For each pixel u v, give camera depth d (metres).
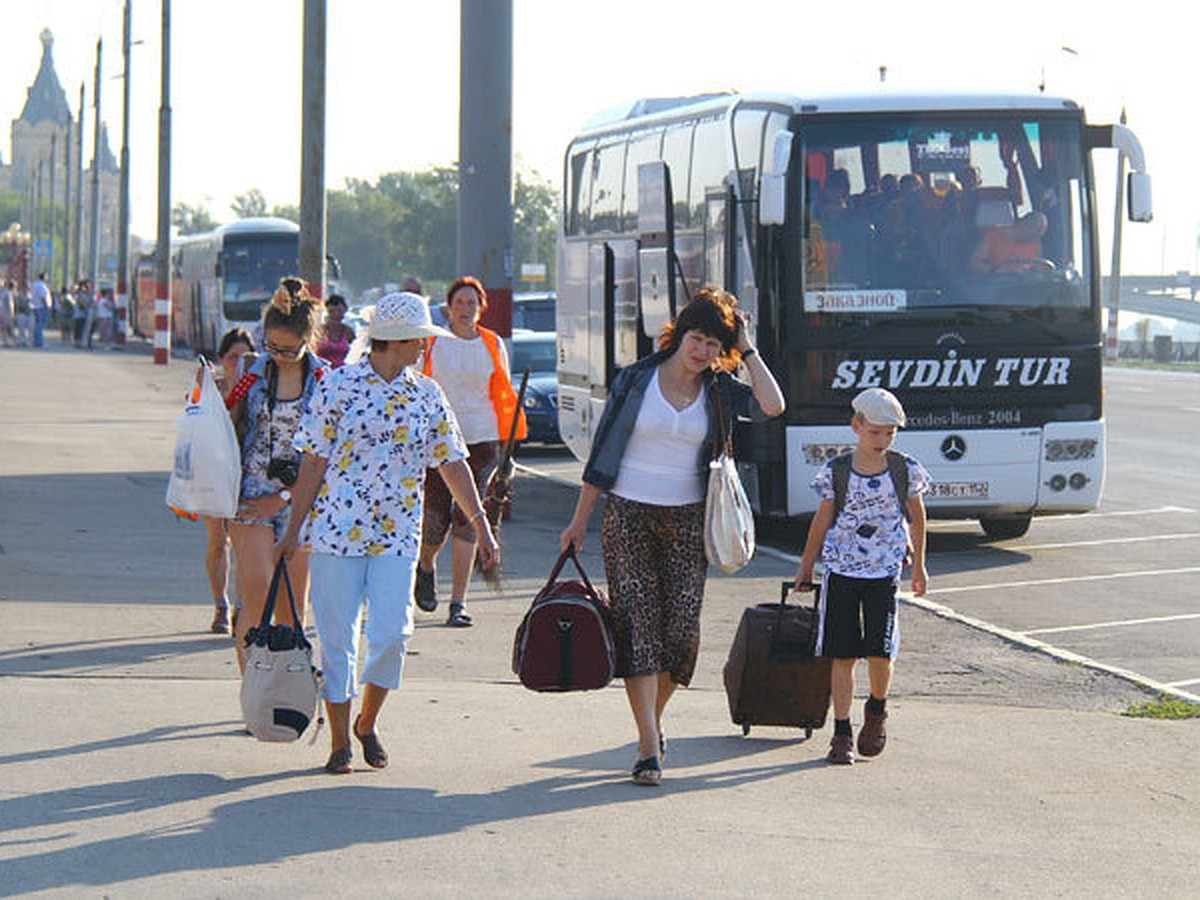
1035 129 38.56
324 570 18.83
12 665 24.48
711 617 30.75
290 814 17.38
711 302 18.86
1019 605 32.16
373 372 18.84
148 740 20.31
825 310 37.72
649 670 18.97
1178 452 62.34
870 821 17.83
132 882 15.15
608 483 19.00
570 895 15.10
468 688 24.00
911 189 38.12
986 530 41.69
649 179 42.53
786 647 21.12
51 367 112.94
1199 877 16.22
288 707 18.80
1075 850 17.02
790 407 37.69
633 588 19.02
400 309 18.66
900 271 37.91
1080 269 38.50
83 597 30.36
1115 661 27.27
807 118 37.81
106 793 17.98
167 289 118.69
